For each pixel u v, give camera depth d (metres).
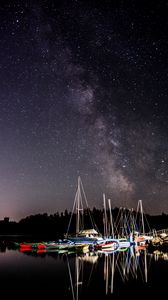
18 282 25.80
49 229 161.50
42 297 21.06
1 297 21.09
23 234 167.88
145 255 47.59
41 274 29.78
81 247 55.91
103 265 36.47
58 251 56.41
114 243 61.91
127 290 22.98
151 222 110.50
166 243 61.56
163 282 25.77
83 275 29.45
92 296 21.30
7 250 59.84
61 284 25.14
